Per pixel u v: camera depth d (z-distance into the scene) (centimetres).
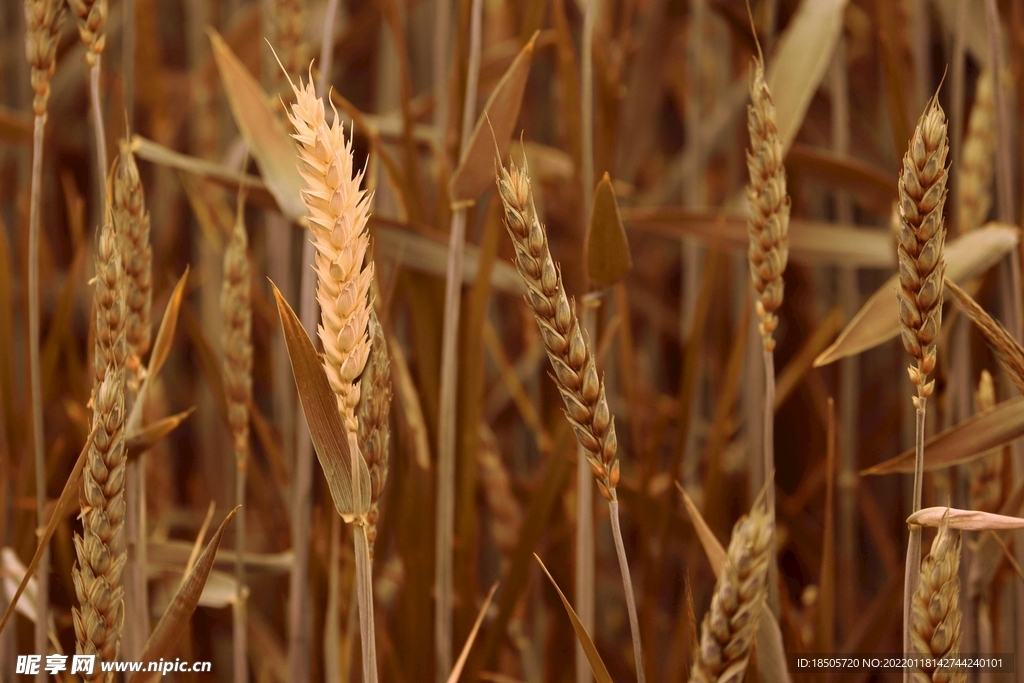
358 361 94
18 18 154
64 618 115
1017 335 108
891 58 109
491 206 108
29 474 111
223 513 149
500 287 113
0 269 111
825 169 118
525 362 151
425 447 110
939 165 94
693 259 140
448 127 112
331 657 109
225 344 106
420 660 111
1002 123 108
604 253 103
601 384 95
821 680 108
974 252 107
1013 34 116
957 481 112
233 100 109
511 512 118
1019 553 109
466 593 111
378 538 112
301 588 110
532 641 125
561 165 139
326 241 93
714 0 119
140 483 106
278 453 114
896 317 103
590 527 108
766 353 101
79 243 114
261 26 153
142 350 103
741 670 93
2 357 111
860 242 115
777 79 111
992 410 100
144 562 106
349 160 93
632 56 145
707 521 113
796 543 126
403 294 115
